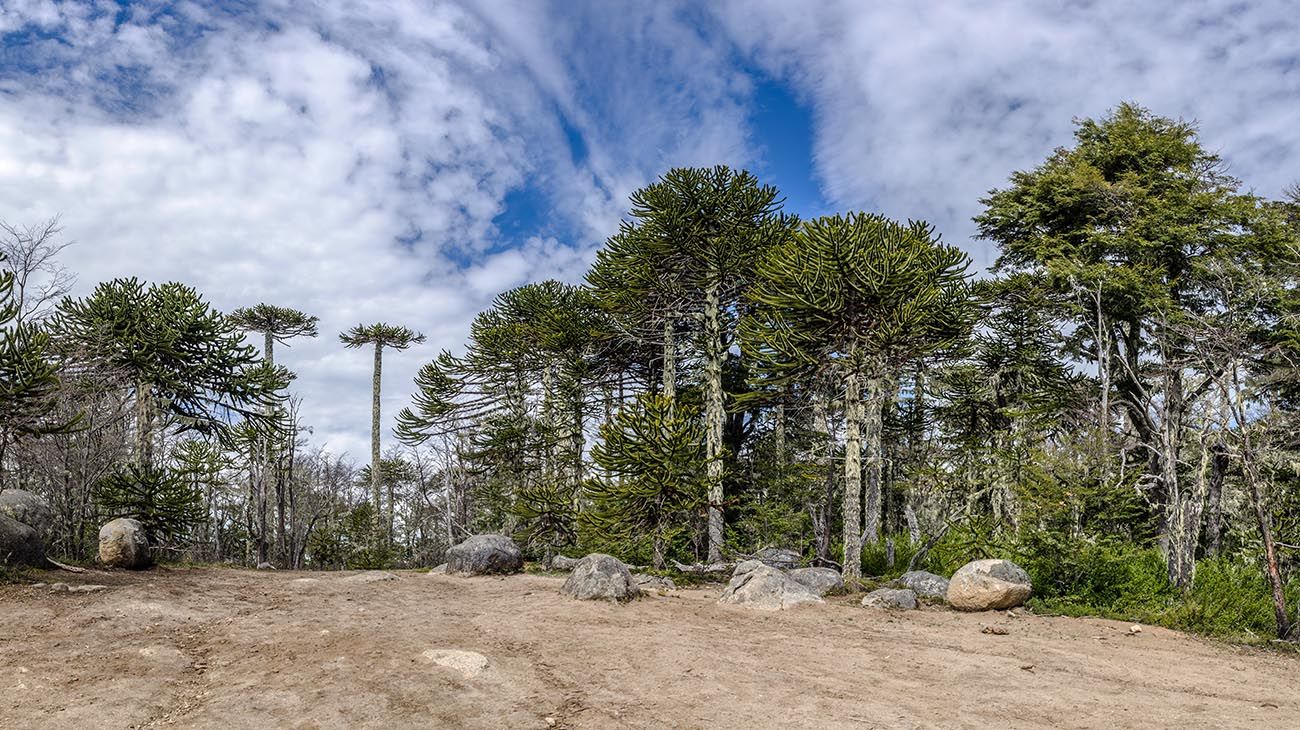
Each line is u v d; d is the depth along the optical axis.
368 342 37.84
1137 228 21.73
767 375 18.52
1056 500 15.30
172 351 19.58
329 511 40.81
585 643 9.75
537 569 21.47
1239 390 12.88
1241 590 13.80
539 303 27.53
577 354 25.83
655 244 21.67
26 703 6.75
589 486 17.06
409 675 7.84
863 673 8.52
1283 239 19.95
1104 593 14.59
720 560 20.08
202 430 22.27
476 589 15.91
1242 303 18.12
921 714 6.88
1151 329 20.92
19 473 20.88
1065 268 21.09
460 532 36.94
